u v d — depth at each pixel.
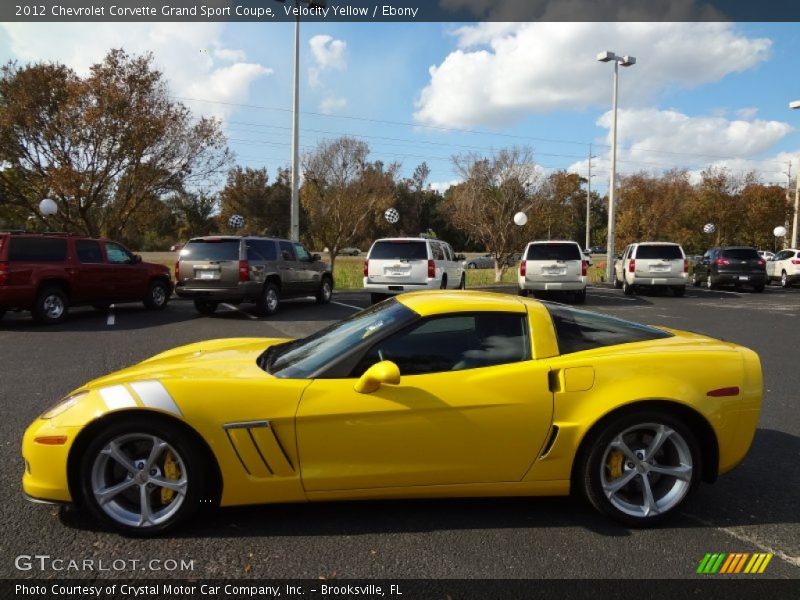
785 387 6.64
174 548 3.03
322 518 3.36
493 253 31.03
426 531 3.22
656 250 18.36
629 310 14.66
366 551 3.02
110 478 3.15
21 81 16.80
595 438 3.22
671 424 3.24
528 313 3.46
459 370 3.25
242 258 12.19
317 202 35.09
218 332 10.41
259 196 54.91
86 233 19.39
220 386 3.12
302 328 10.96
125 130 17.48
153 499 3.17
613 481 3.28
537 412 3.20
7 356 8.04
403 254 14.60
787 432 5.06
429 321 3.38
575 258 16.28
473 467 3.20
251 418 3.07
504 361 3.32
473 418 3.16
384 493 3.20
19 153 17.30
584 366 3.25
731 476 4.08
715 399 3.29
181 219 54.41
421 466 3.17
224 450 3.07
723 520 3.41
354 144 34.56
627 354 3.34
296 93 20.62
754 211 41.38
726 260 21.81
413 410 3.12
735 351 3.49
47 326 11.02
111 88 17.14
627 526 3.29
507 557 2.97
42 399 5.81
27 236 11.01
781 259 25.03
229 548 3.04
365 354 3.29
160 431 3.05
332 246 35.81
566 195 33.78
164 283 14.18
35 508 3.45
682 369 3.31
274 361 3.66
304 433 3.10
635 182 41.28
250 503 3.16
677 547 3.10
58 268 11.30
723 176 42.06
